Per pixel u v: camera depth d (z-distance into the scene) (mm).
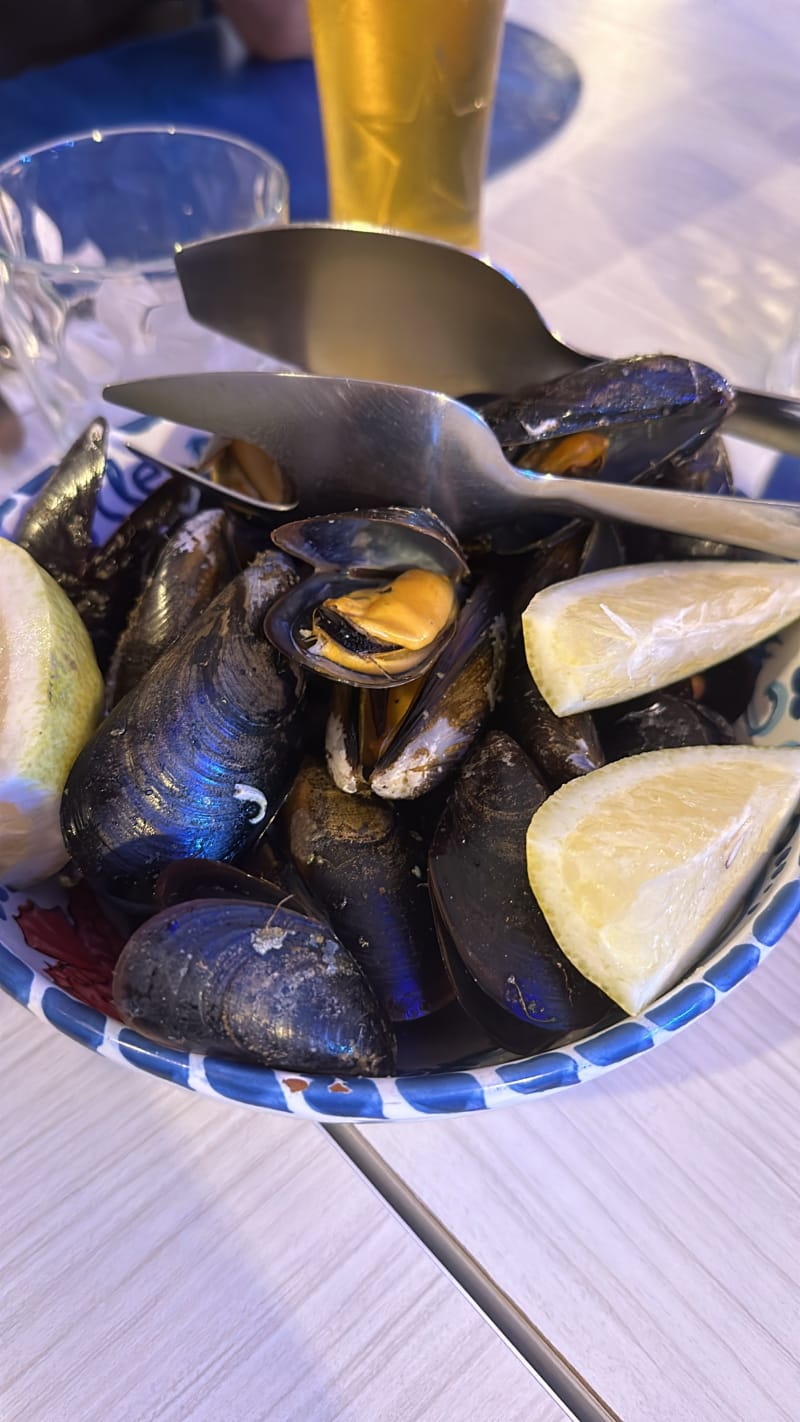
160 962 175
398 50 290
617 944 175
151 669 221
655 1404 161
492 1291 173
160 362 309
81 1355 166
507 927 192
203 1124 191
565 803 192
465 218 344
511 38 472
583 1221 179
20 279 284
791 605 220
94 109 453
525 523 237
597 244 372
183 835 203
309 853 217
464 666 223
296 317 263
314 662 215
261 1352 167
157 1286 173
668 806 191
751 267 363
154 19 636
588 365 260
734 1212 180
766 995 204
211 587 238
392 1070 185
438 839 204
